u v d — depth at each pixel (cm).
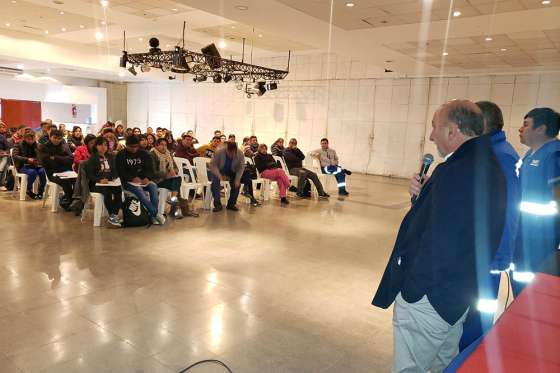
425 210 161
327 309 329
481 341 117
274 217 657
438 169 158
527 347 108
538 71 1138
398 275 169
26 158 700
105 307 309
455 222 145
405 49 948
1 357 239
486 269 146
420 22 731
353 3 646
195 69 1204
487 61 1039
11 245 441
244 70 1308
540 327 119
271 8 679
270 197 836
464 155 150
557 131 236
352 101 1427
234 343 268
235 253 460
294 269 419
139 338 268
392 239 557
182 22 1059
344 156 1462
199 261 425
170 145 962
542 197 230
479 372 97
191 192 803
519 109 1174
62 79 1847
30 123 1725
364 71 1390
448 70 1190
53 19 1063
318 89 1490
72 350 250
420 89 1308
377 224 645
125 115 2084
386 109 1368
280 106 1585
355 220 667
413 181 198
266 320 304
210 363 244
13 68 1636
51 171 618
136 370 233
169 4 905
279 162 894
